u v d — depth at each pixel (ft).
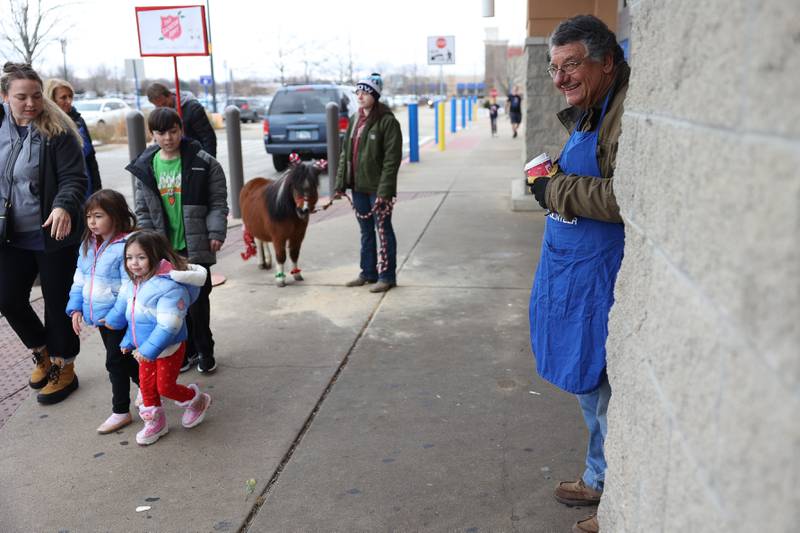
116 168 52.90
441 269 20.90
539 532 8.57
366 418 11.66
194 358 14.01
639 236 5.50
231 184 28.40
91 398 12.79
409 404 12.10
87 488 9.85
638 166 5.56
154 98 20.22
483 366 13.62
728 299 3.35
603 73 7.62
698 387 3.81
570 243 7.79
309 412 11.94
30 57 77.10
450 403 12.09
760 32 3.04
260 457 10.53
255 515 9.12
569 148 8.00
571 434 10.89
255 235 19.88
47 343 12.66
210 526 8.91
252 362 14.16
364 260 19.27
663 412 4.56
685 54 4.25
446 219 28.40
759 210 3.00
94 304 11.14
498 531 8.61
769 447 2.85
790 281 2.68
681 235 4.24
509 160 51.08
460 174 42.98
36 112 11.67
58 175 11.89
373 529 8.73
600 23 7.60
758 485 2.97
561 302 7.91
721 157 3.51
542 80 27.61
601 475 8.77
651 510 4.81
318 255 23.04
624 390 5.88
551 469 9.91
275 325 16.31
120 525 8.98
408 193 35.73
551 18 27.20
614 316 6.37
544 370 8.25
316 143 48.47
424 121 115.03
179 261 10.93
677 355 4.25
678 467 4.17
